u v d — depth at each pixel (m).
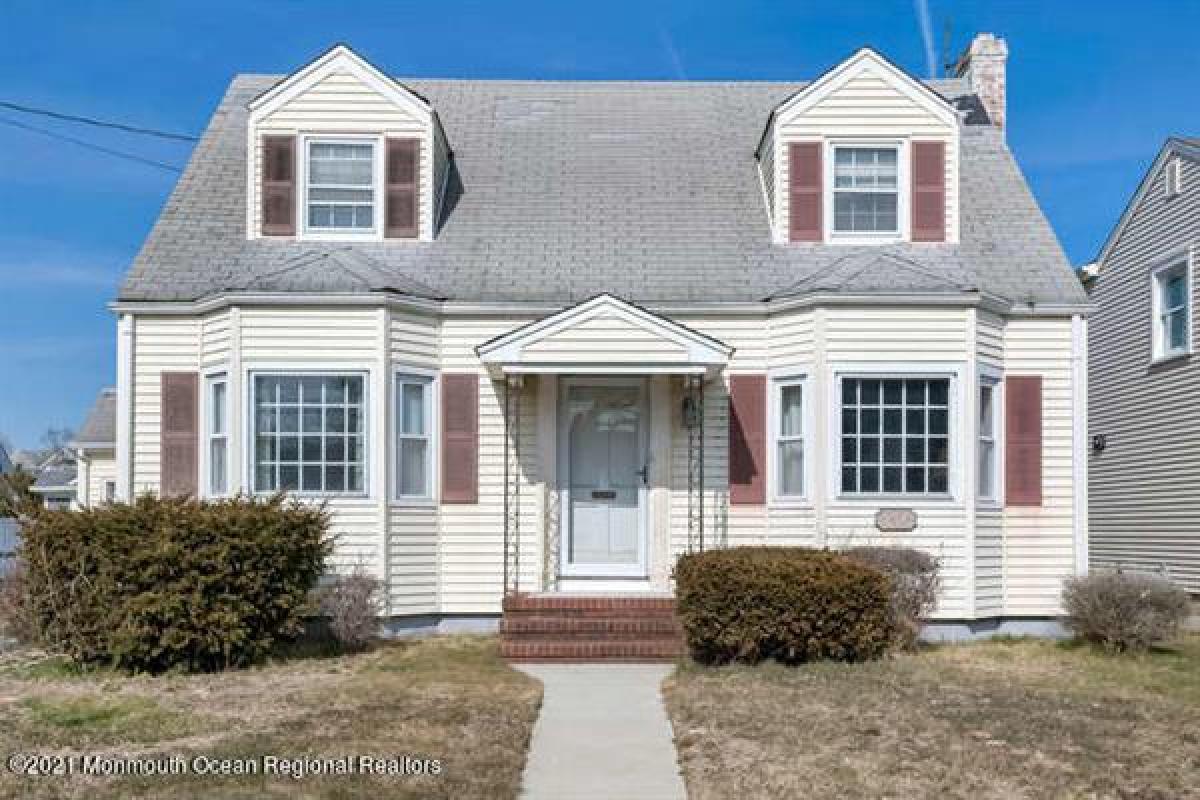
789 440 13.24
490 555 13.24
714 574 10.61
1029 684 9.95
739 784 6.81
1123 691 9.70
